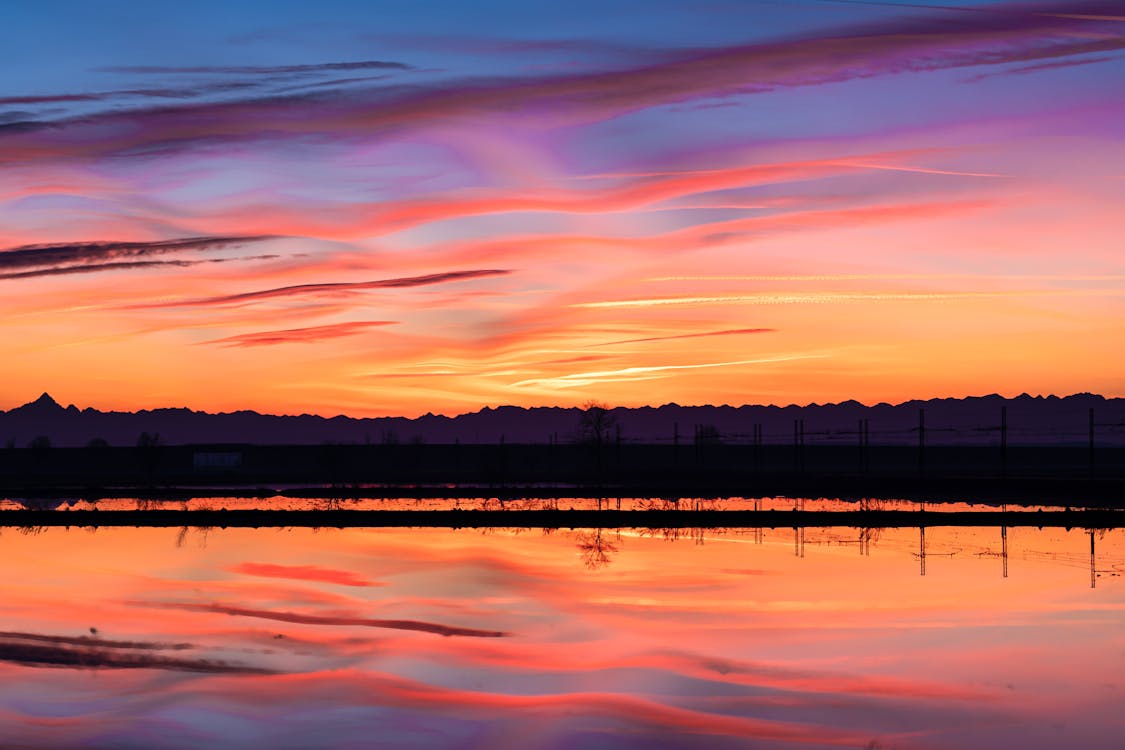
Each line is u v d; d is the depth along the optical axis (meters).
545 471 156.25
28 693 25.95
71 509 77.81
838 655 29.86
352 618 35.03
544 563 47.75
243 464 183.62
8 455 199.25
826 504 80.00
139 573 45.09
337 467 163.75
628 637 32.09
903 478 115.00
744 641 31.58
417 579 43.22
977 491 91.56
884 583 42.12
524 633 32.69
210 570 45.91
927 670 28.25
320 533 60.81
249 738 22.78
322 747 22.20
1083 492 90.69
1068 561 48.41
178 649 30.44
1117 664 28.86
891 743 22.42
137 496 93.00
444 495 91.94
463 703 25.25
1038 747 22.14
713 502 82.38
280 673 27.86
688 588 40.94
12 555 50.91
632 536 59.00
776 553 51.16
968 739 22.64
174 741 22.53
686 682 27.05
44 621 34.53
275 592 40.09
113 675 27.58
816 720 23.97
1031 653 30.08
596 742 22.50
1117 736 22.80
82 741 22.53
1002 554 50.69
